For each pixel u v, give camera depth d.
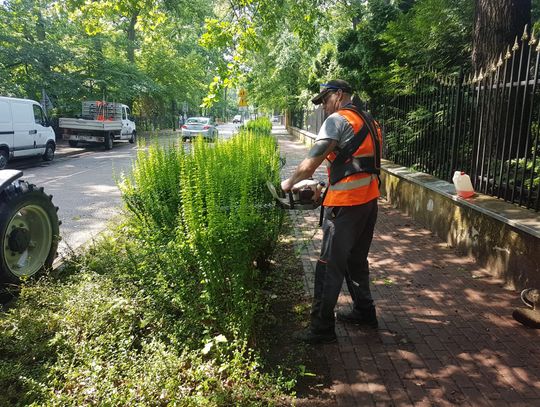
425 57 9.28
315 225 7.51
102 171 14.77
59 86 24.53
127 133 26.59
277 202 3.90
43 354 3.42
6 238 4.73
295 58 28.34
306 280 4.99
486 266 5.29
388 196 9.48
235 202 3.76
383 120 10.92
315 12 11.52
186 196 3.60
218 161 5.19
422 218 7.42
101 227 7.61
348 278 3.93
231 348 3.45
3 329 3.67
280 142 29.94
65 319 3.71
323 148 3.37
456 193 6.16
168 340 3.62
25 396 2.87
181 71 37.19
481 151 6.16
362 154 3.44
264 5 10.05
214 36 9.39
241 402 2.85
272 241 4.78
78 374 3.04
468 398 2.96
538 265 4.32
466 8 8.99
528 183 5.34
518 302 4.41
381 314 4.17
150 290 3.94
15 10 23.81
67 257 5.50
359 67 12.23
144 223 4.61
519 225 4.46
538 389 3.05
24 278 4.58
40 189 5.20
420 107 8.29
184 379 3.08
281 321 4.05
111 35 30.84
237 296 3.44
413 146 9.01
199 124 25.86
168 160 5.08
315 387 3.12
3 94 21.86
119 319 3.71
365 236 3.73
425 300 4.47
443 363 3.36
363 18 13.52
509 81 5.66
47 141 17.62
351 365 3.35
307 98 27.16
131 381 2.98
